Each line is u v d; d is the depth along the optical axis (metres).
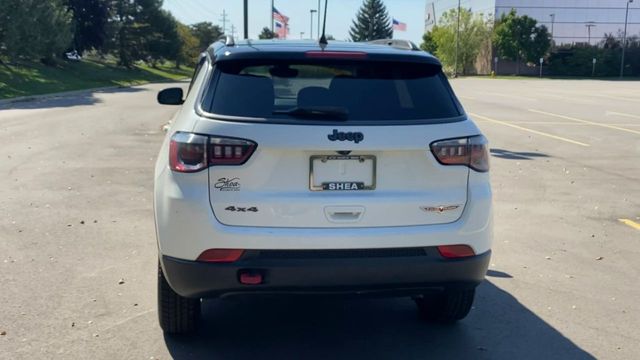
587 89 44.84
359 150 3.52
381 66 3.91
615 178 10.41
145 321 4.49
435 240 3.62
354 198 3.54
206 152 3.48
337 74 3.84
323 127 3.51
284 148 3.47
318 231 3.50
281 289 3.51
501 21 88.75
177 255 3.55
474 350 4.17
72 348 4.05
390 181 3.61
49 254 5.95
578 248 6.51
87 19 57.19
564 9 90.38
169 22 71.19
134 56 66.00
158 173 3.82
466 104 27.77
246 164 3.47
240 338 4.29
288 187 3.51
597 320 4.68
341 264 3.49
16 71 38.31
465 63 91.94
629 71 86.62
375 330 4.47
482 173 3.78
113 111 22.09
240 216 3.48
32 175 9.84
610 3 89.88
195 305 4.04
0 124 17.20
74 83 41.47
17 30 37.03
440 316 4.51
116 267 5.62
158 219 3.68
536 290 5.28
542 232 7.10
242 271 3.46
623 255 6.30
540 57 86.62
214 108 3.61
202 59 4.44
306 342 4.25
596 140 15.22
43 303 4.77
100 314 4.59
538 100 30.94
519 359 4.05
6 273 5.41
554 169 11.21
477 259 3.72
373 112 3.66
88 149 12.67
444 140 3.66
